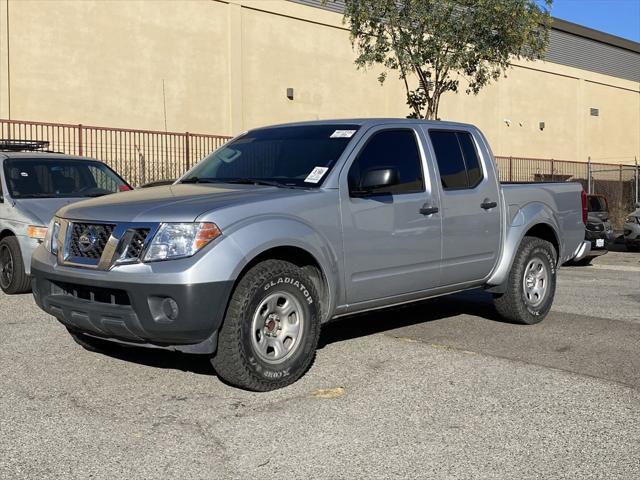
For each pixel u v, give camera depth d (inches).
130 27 810.2
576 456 154.6
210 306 179.9
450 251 248.8
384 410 181.9
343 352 238.5
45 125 667.4
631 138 1604.3
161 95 837.8
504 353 238.7
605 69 1504.7
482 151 269.1
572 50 1414.9
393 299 235.3
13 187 360.5
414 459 152.3
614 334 269.6
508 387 201.2
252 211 193.3
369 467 148.3
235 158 246.4
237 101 908.6
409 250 233.8
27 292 353.4
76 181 384.8
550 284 291.3
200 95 874.8
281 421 173.9
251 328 189.5
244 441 161.9
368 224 220.7
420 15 609.3
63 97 760.3
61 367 220.4
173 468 147.8
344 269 214.5
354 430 168.4
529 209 283.0
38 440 162.7
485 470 147.2
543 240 289.1
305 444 160.1
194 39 866.8
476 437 164.6
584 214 319.6
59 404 186.5
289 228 197.5
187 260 179.3
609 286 413.4
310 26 984.3
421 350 241.8
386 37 651.5
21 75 730.8
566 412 181.5
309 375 211.9
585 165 1210.6
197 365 222.7
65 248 200.2
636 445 160.9
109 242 187.8
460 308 320.5
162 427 170.4
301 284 199.6
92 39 780.0
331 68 1008.9
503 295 279.9
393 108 1087.0
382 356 233.6
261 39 933.8
